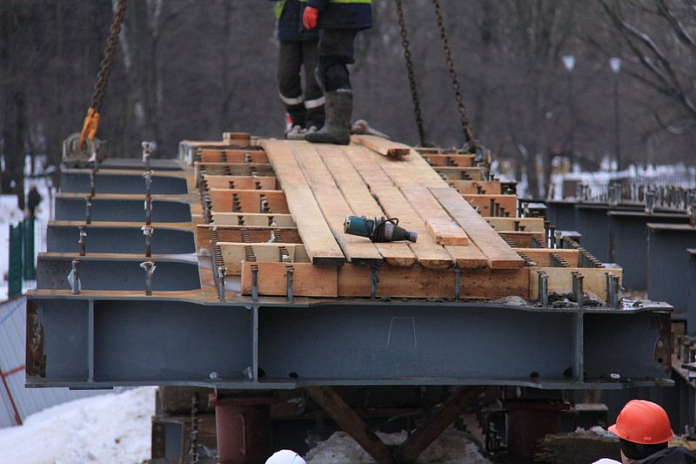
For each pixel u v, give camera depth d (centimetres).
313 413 3191
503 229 2780
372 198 2769
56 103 15075
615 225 4275
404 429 3375
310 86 3969
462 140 17425
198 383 2147
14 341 5372
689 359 2605
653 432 1714
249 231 2548
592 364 2234
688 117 12562
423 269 2203
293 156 3300
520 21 16588
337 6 3419
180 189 3662
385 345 2222
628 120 18462
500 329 2242
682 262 3594
